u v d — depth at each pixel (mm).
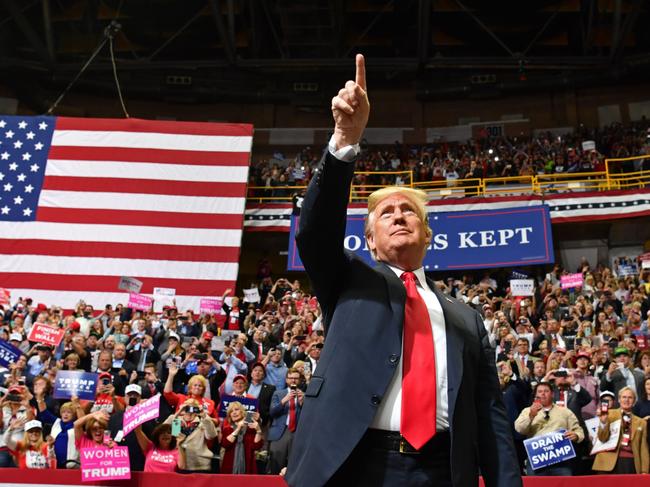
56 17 28312
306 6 26375
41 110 29578
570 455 7730
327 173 2287
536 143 26891
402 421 2164
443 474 2156
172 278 17797
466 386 2311
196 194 18594
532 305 16109
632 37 30188
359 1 28438
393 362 2236
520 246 20312
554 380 9156
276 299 18875
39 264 17703
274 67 28719
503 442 2445
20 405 8344
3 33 28531
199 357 10859
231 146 19141
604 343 11922
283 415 9055
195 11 28578
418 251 2533
